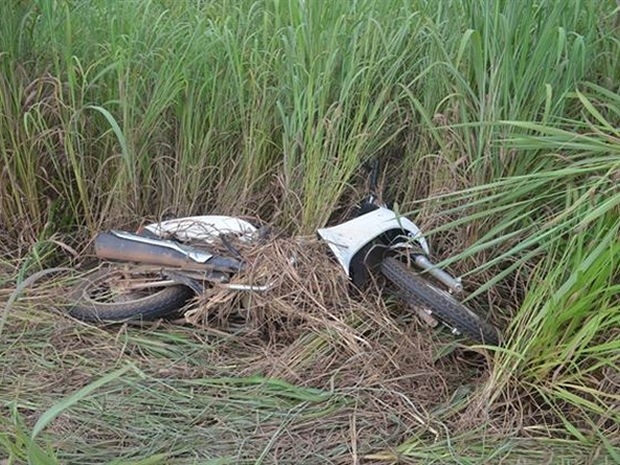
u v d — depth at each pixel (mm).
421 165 2990
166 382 2432
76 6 3330
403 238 2717
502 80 2639
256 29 3287
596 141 2346
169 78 3135
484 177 2711
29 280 1956
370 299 2734
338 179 2938
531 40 2711
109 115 2945
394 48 3002
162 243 2816
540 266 2453
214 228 2922
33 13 3186
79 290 2883
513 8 2635
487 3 2664
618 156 2305
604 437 2125
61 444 2135
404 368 2484
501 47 2641
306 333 2639
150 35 3307
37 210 3264
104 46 3254
